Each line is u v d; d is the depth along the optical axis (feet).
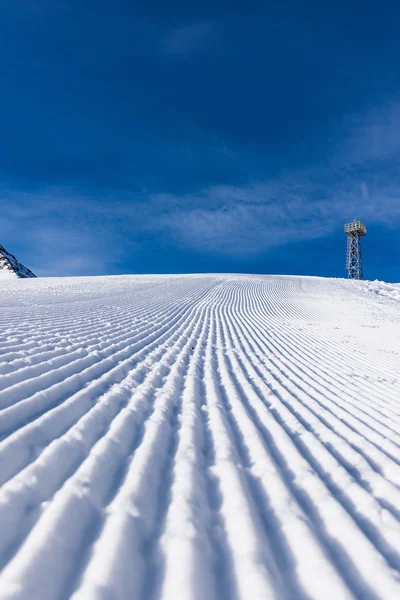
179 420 11.16
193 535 5.70
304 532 6.05
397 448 10.49
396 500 7.48
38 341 17.97
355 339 34.55
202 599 4.50
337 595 4.72
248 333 34.42
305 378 19.22
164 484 7.37
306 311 58.44
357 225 176.14
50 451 7.65
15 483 6.32
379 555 5.65
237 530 5.99
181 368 18.52
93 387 12.71
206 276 127.65
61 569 4.71
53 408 10.12
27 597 4.15
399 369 22.89
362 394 16.75
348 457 9.52
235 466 8.37
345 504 7.19
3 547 4.96
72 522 5.62
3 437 7.96
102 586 4.48
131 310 38.55
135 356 19.19
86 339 20.72
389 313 61.41
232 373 19.15
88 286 72.33
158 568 5.02
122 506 6.21
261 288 96.43
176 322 35.32
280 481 7.82
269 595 4.61
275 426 11.49
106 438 8.86
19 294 45.80
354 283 124.77
